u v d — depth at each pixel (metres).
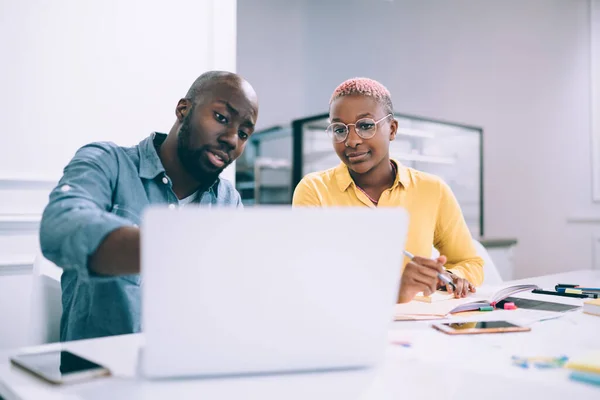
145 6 1.82
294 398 0.51
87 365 0.61
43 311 1.08
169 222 0.50
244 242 0.52
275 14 4.71
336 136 1.35
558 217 3.03
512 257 2.97
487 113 3.41
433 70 3.76
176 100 1.89
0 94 1.54
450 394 0.52
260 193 4.25
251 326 0.55
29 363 0.63
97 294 1.04
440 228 1.51
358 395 0.51
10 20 1.56
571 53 2.98
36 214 1.59
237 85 1.13
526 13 3.18
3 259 1.52
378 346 0.59
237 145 1.15
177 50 1.89
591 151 2.90
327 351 0.58
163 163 1.21
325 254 0.55
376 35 4.23
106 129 1.74
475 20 3.47
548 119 3.08
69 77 1.66
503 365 0.62
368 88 1.33
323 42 4.67
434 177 1.53
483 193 3.35
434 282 0.93
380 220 0.56
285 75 4.75
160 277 0.51
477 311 0.97
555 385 0.54
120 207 1.12
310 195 1.49
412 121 2.94
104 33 1.73
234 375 0.57
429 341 0.73
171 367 0.54
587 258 2.90
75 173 1.04
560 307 1.01
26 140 1.58
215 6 1.97
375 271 0.57
